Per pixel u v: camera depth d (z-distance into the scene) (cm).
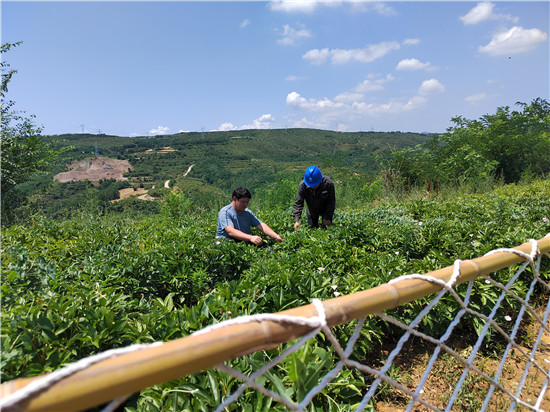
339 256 427
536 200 800
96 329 225
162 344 68
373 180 1501
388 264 378
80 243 519
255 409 195
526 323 350
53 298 246
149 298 391
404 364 297
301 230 540
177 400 204
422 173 1484
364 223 545
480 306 335
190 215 1009
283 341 79
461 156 1677
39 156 1099
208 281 423
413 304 325
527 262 151
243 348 73
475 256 414
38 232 620
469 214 706
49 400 56
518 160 1758
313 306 87
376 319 304
